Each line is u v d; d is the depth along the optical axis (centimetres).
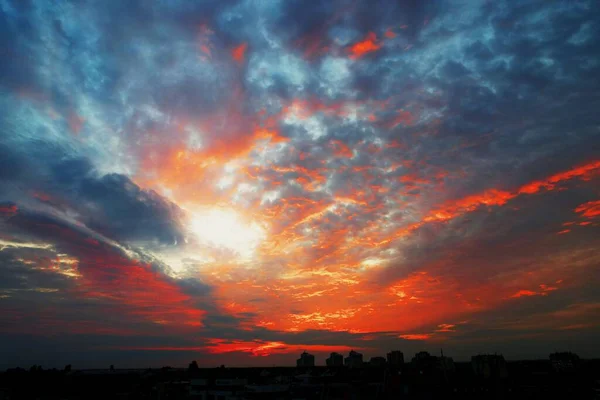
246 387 10444
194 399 10756
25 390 12675
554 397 10025
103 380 13812
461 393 10269
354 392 10169
